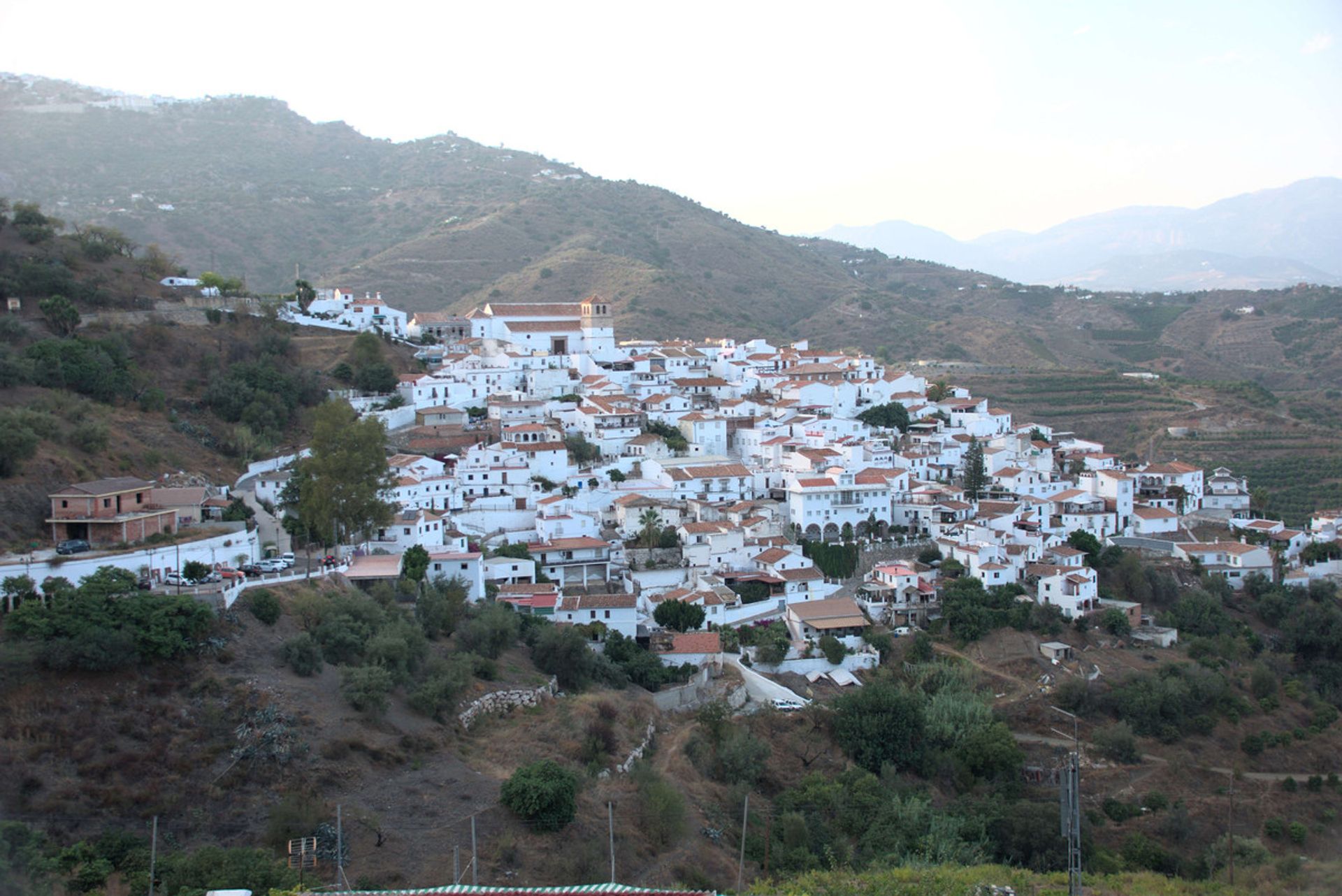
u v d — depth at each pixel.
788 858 87.25
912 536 158.62
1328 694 136.88
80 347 134.62
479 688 93.25
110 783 67.62
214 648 79.88
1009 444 192.88
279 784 71.44
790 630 134.75
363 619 93.00
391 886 65.06
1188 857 104.12
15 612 74.75
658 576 137.75
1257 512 189.25
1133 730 121.94
